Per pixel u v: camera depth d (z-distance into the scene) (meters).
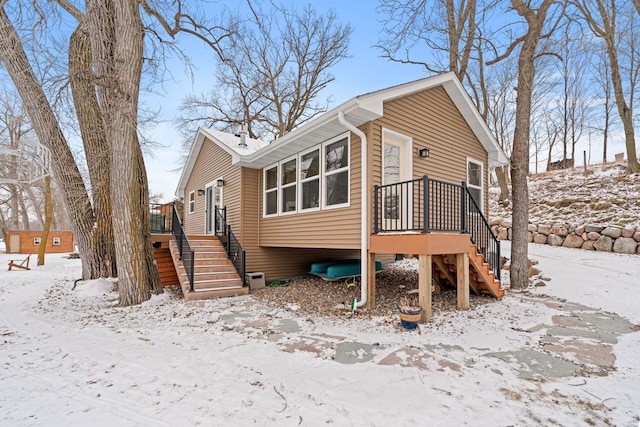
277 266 9.34
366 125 5.75
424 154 6.53
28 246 19.81
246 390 2.74
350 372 3.09
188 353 3.60
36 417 2.33
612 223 9.46
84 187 8.23
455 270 6.32
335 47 17.81
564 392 2.71
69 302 6.34
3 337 4.20
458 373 3.06
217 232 9.85
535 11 7.41
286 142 6.93
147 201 7.29
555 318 4.90
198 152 12.59
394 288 7.00
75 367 3.22
